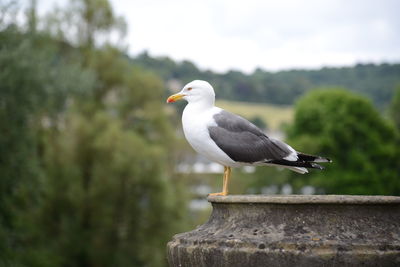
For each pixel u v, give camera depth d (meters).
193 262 4.56
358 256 4.12
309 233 4.30
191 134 6.55
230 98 72.69
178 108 32.72
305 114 33.62
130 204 22.09
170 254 4.84
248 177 29.55
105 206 21.64
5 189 14.95
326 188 32.47
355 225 4.34
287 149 6.37
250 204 4.54
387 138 34.41
